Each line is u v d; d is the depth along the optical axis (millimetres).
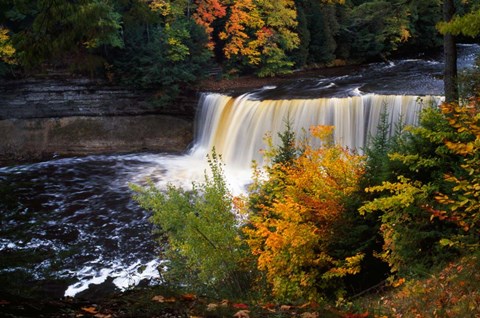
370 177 9117
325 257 8242
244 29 30984
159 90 26391
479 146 6180
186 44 27250
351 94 22781
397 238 7602
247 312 5406
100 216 18141
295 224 8180
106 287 13578
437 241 7590
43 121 26047
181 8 27969
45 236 16656
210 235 9391
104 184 21359
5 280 13578
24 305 4812
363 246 8305
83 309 4918
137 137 26406
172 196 10797
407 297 6727
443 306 6012
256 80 29828
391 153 9016
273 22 30312
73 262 15016
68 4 9766
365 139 21156
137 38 26312
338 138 21672
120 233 16844
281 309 6027
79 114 26312
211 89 27375
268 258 8359
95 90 26219
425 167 8414
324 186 9039
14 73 25469
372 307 6832
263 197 11352
